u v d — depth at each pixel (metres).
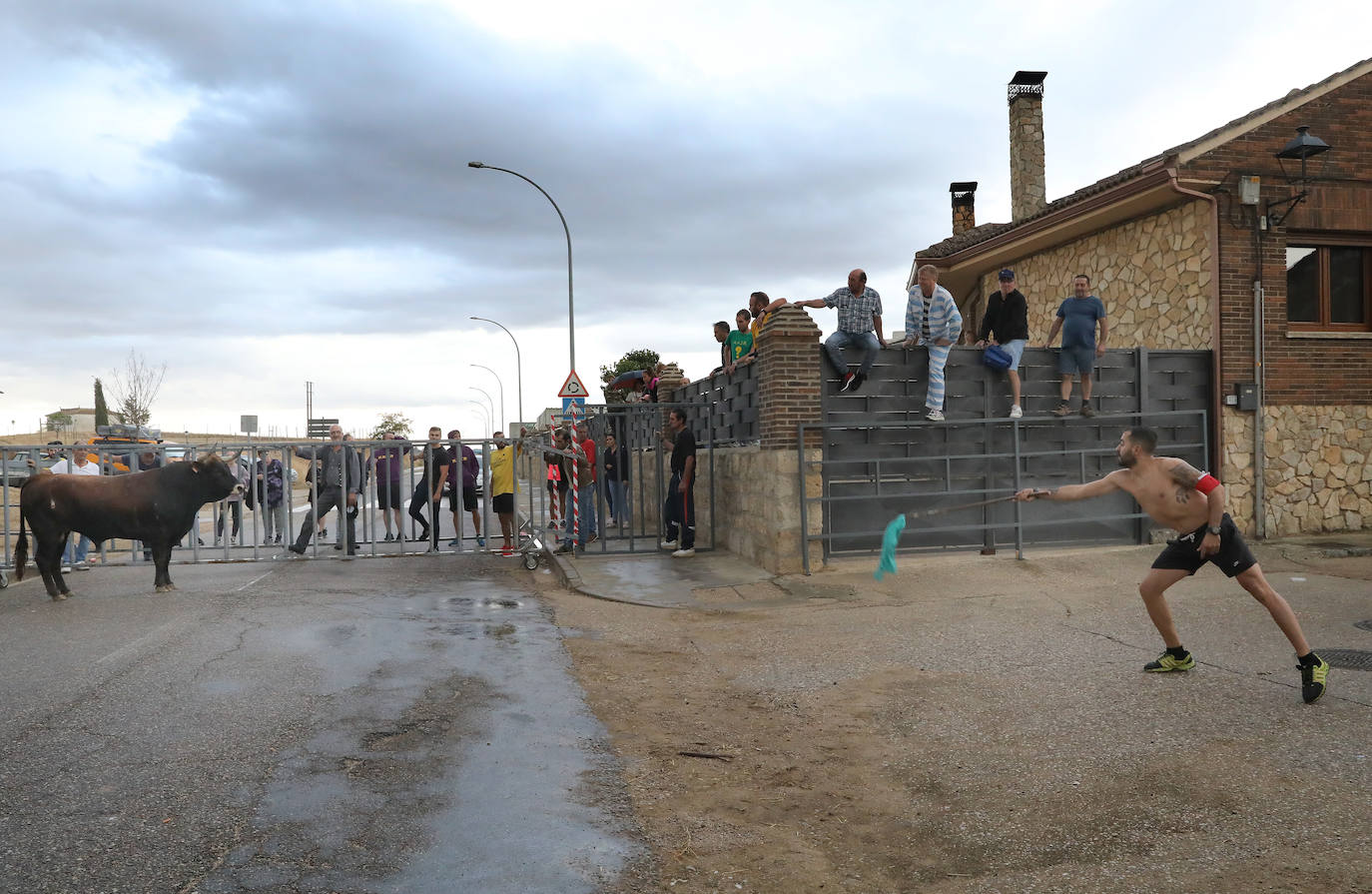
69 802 4.29
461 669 6.91
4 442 49.22
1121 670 6.34
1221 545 5.63
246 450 13.43
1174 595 8.93
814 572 10.78
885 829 4.06
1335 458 12.18
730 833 4.04
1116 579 9.97
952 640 7.54
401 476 13.59
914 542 11.35
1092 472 11.77
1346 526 12.21
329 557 13.57
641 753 5.08
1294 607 8.17
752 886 3.54
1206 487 5.68
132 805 4.25
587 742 5.26
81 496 10.05
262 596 10.07
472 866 3.66
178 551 14.67
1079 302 11.45
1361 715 5.15
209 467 10.34
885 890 3.50
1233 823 3.87
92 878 3.53
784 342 10.88
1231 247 11.89
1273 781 4.27
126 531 10.25
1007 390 11.61
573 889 3.48
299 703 5.93
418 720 5.61
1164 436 11.94
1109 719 5.30
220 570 12.39
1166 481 5.80
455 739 5.27
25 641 7.82
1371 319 12.46
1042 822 4.02
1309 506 12.10
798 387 10.92
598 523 13.90
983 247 16.78
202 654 7.27
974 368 11.56
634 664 7.18
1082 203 13.41
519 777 4.68
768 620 8.86
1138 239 13.56
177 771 4.70
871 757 4.97
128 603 9.68
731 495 13.18
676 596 10.12
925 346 11.44
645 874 3.62
